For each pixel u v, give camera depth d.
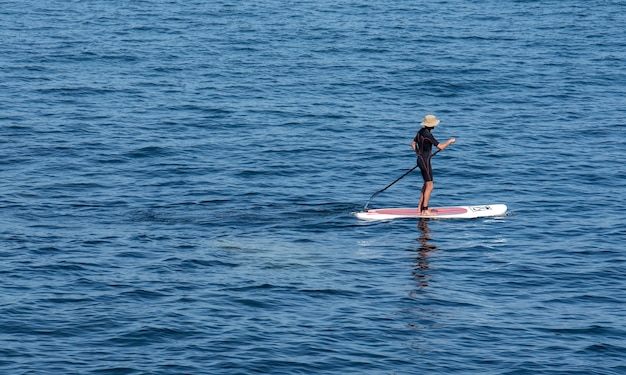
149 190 67.56
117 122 86.62
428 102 97.81
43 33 133.38
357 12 159.38
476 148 80.31
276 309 46.22
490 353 42.09
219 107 93.31
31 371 39.09
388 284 50.03
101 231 58.09
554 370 40.56
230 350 41.44
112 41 128.12
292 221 61.25
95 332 42.94
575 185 70.06
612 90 103.81
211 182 69.75
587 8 165.75
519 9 164.25
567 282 50.69
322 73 110.31
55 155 75.56
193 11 157.88
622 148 80.50
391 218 61.75
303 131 85.06
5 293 47.00
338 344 42.47
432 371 40.22
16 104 92.25
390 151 79.31
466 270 52.34
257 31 139.00
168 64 113.81
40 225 58.88
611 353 42.31
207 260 53.09
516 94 101.56
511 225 60.69
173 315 44.97
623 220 61.75
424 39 133.50
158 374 39.09
